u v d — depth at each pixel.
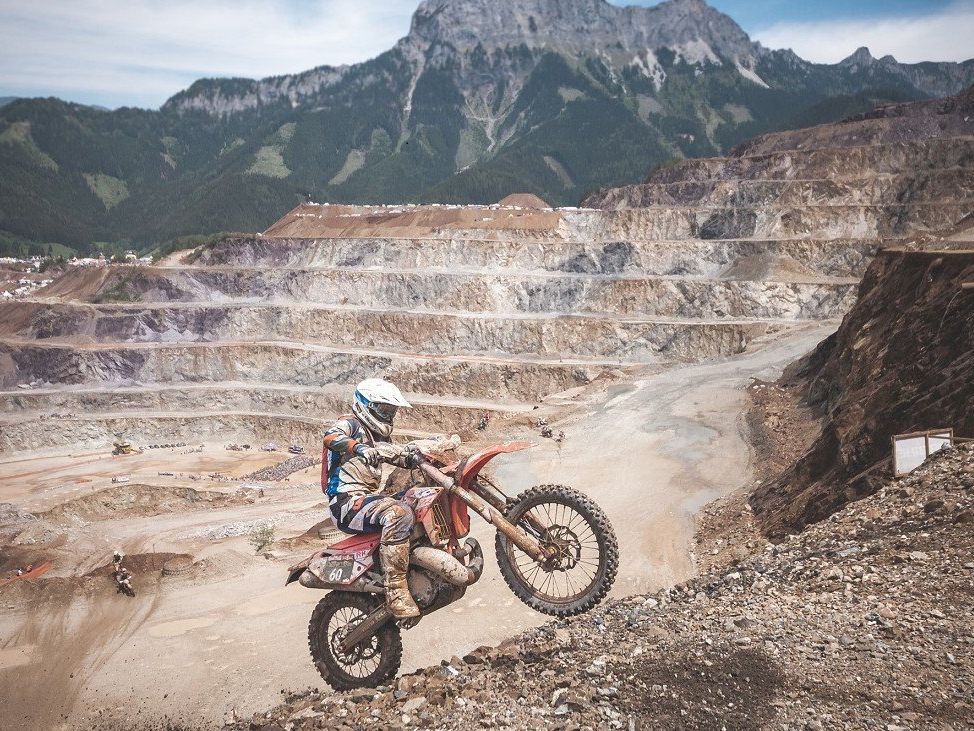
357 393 6.23
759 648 6.02
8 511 44.38
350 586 6.17
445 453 6.13
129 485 57.34
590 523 5.68
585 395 61.25
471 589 22.25
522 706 5.51
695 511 30.89
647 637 6.60
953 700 4.96
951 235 48.66
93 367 111.19
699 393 57.09
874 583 7.27
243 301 122.88
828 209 114.94
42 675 19.45
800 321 93.25
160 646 21.08
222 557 28.80
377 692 6.26
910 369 23.41
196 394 107.62
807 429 39.62
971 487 9.38
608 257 114.81
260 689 18.02
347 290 120.19
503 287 113.75
